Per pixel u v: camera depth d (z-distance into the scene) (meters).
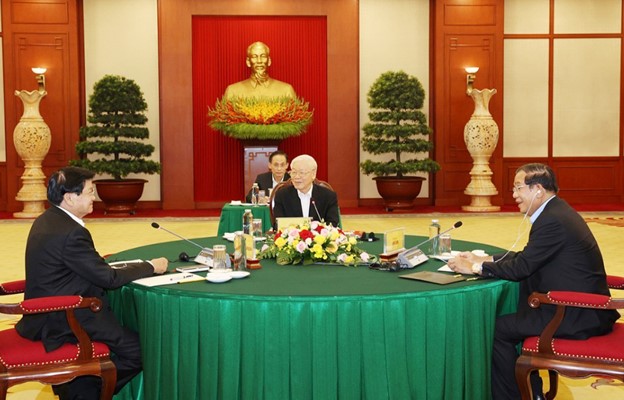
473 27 11.69
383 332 2.74
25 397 3.54
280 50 11.81
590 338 2.93
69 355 2.87
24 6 11.20
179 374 2.86
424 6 11.87
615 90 12.19
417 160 11.09
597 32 12.09
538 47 12.06
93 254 2.98
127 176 11.66
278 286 2.90
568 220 3.06
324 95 11.92
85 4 11.52
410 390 2.79
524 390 2.95
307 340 2.72
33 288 2.98
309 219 3.64
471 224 9.87
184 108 11.64
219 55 11.74
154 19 11.62
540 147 12.20
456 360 2.86
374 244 4.04
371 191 12.05
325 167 11.98
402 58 11.92
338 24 11.76
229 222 6.41
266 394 2.74
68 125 11.39
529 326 3.00
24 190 10.70
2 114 11.45
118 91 10.58
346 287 2.87
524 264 3.02
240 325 2.74
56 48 11.29
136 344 3.06
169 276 3.11
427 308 2.80
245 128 10.53
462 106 11.80
